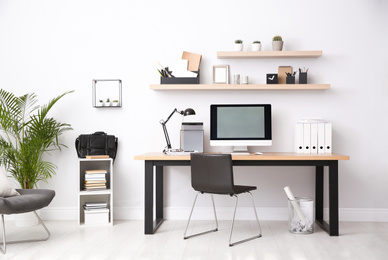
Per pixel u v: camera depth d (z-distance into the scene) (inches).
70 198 176.6
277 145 171.6
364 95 169.8
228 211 172.9
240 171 173.8
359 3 169.5
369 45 169.5
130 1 175.0
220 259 121.2
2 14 176.9
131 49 175.2
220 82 170.9
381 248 131.6
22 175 164.9
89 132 176.1
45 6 176.7
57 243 138.8
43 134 165.5
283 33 171.5
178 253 126.9
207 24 173.2
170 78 168.1
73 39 176.4
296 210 149.3
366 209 170.2
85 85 176.1
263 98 172.1
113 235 148.9
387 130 169.3
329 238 143.5
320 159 143.1
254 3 172.1
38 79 176.7
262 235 147.4
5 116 161.0
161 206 171.8
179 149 163.0
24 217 162.9
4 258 123.0
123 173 175.9
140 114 175.2
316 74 170.9
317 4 170.7
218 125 163.0
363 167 170.2
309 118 163.2
